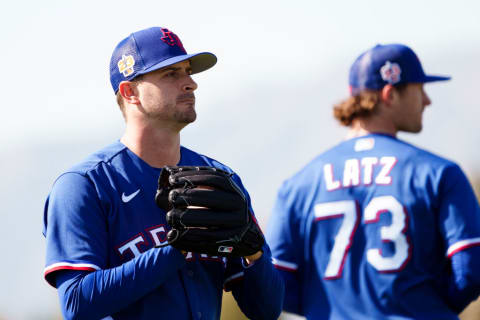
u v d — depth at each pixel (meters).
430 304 14.80
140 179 13.06
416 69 15.88
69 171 12.96
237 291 13.35
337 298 15.26
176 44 13.54
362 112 15.81
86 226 12.42
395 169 15.20
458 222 14.66
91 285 11.92
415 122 15.93
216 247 12.05
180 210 11.95
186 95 13.30
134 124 13.40
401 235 14.91
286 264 15.81
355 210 15.28
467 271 14.51
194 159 13.97
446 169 14.94
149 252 12.06
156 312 12.50
